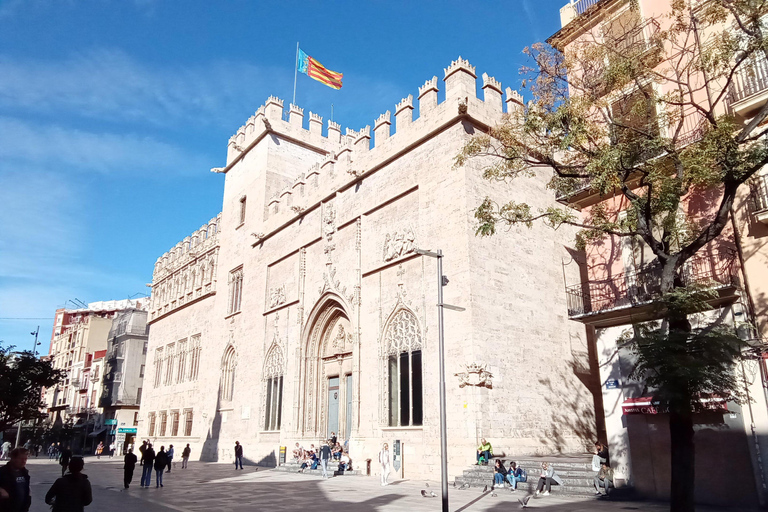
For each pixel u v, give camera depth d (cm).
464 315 2548
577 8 2352
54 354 10412
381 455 2447
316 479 2769
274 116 4788
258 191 4675
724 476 1616
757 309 1625
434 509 1661
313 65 4812
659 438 1811
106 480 2962
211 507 1769
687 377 1209
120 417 7200
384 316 2998
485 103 2944
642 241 2003
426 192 2895
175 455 5150
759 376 1575
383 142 3259
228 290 4875
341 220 3503
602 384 2012
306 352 3631
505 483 2097
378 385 2920
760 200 1652
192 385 5209
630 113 1767
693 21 1620
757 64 1712
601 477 1872
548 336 2861
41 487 2553
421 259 2834
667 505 1666
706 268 1761
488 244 2708
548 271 3003
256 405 4047
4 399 4388
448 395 2544
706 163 1386
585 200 2173
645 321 1848
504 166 1800
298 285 3781
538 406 2666
